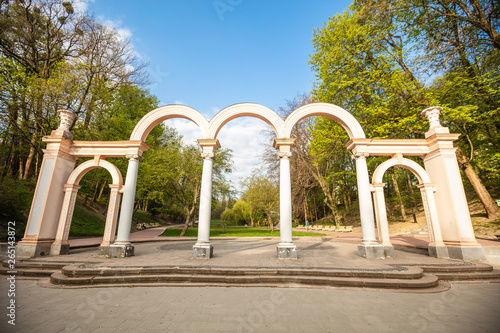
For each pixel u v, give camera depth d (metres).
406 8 13.52
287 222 8.46
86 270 6.00
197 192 19.50
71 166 10.06
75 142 9.84
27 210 13.05
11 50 14.95
